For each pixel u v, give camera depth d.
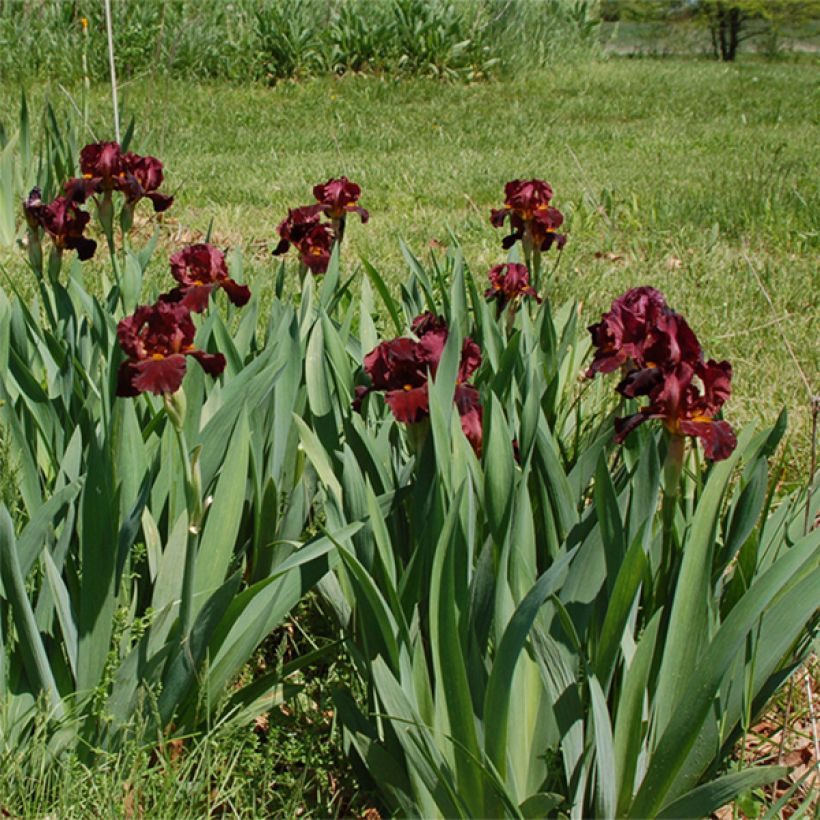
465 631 2.14
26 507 2.63
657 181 8.99
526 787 2.18
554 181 9.10
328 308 3.73
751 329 5.00
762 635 2.24
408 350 2.36
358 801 2.39
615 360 2.49
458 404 2.54
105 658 2.29
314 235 3.83
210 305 3.45
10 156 6.70
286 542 2.49
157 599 2.45
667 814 2.04
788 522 2.61
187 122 12.16
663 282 5.96
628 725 2.07
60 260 3.68
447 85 16.27
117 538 2.25
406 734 2.06
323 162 9.98
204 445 2.67
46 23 14.10
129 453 2.42
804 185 8.30
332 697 2.33
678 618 2.13
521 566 2.27
